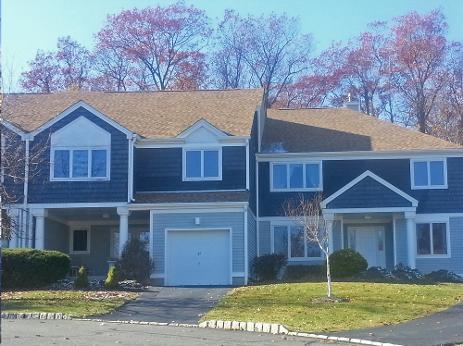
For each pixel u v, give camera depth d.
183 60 53.75
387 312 19.12
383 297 21.56
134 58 53.56
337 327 17.06
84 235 33.97
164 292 24.36
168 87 53.22
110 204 28.95
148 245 28.50
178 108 34.19
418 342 14.92
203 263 28.36
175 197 29.25
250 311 19.61
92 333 15.75
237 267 28.14
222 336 15.76
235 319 18.22
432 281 27.78
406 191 32.91
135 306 21.08
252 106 33.94
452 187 32.78
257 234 32.72
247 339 15.29
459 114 50.94
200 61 54.41
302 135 35.19
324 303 20.62
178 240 28.58
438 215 32.59
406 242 31.84
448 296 21.92
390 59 53.06
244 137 30.03
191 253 28.50
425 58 51.62
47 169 29.28
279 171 33.41
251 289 24.36
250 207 30.55
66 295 22.97
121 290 24.81
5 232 25.58
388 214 31.97
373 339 15.34
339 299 21.02
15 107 32.91
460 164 32.97
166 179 30.25
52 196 29.14
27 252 25.45
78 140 29.41
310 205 30.16
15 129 29.08
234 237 28.31
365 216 32.59
